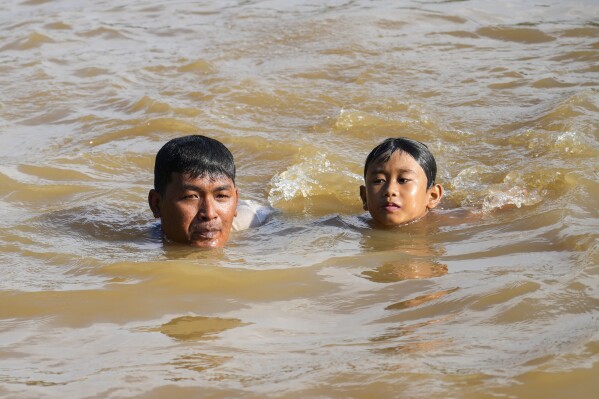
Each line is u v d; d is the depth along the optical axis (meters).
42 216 12.66
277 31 24.19
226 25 25.41
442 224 12.09
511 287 8.45
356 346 7.36
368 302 8.67
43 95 19.94
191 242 11.27
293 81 20.02
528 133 15.88
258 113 18.30
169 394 6.62
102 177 14.95
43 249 11.06
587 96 17.52
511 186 13.12
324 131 16.97
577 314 7.69
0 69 22.03
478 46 22.56
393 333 7.64
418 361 6.85
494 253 10.27
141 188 14.30
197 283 9.36
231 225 11.56
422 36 23.33
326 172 14.80
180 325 8.23
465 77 20.00
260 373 6.91
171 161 11.33
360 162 15.34
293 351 7.36
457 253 10.46
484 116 17.36
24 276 9.89
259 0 28.22
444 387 6.36
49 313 8.66
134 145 16.69
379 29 23.94
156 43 24.05
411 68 20.77
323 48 22.45
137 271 9.80
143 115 18.28
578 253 9.63
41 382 6.95
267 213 13.02
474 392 6.27
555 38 22.91
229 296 9.01
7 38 24.83
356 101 18.59
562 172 13.35
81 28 25.58
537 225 11.27
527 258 9.84
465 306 8.19
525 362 6.68
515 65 20.75
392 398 6.29
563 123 16.12
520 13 25.38
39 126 18.17
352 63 21.22
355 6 26.62
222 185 11.31
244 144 16.33
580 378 6.38
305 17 25.42
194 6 27.84
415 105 18.06
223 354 7.38
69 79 21.11
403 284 9.17
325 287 9.20
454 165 14.89
